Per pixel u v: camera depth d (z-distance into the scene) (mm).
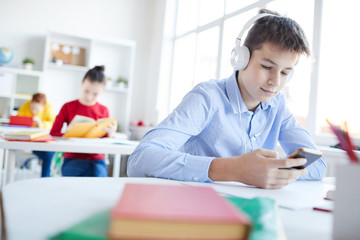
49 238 324
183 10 4492
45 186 583
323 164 996
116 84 4629
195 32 4031
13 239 330
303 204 573
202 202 352
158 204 327
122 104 4758
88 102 2482
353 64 2092
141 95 4887
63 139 1881
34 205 455
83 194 535
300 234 403
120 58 4719
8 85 3885
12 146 1459
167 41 4582
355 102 2066
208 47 3797
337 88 2170
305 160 703
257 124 1069
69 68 4359
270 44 864
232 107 1013
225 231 284
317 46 2219
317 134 2225
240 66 942
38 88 4070
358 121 2039
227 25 3396
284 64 877
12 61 4242
